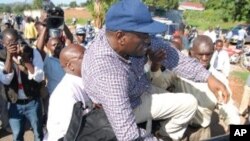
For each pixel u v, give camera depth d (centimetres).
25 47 423
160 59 242
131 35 192
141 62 214
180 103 230
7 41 408
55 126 260
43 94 470
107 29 196
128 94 206
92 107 211
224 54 748
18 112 447
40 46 482
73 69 286
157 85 274
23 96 441
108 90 192
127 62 200
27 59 427
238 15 3997
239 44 2262
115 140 201
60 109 255
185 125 241
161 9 2588
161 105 229
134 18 188
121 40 193
